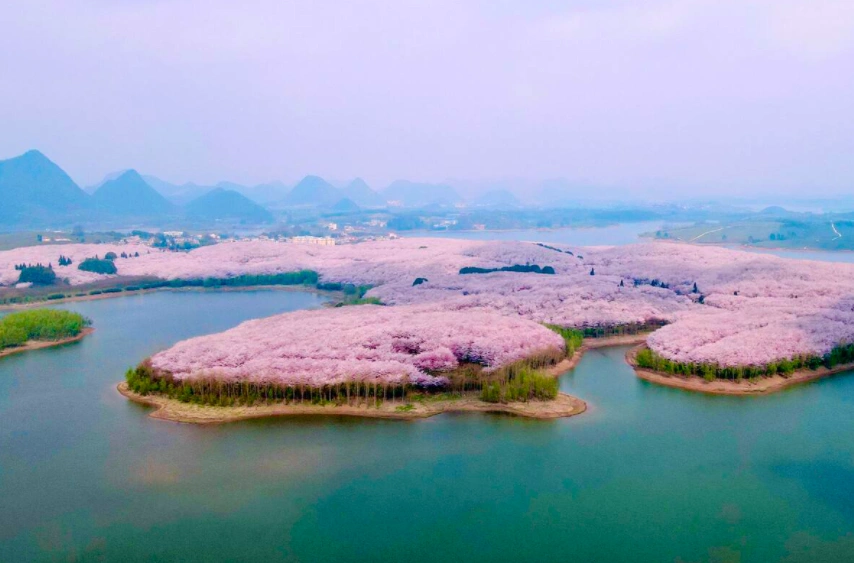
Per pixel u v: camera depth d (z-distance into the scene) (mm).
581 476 88188
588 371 139250
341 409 110625
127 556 70062
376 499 81875
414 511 79312
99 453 94812
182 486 85000
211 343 133875
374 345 132125
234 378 114375
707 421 108062
